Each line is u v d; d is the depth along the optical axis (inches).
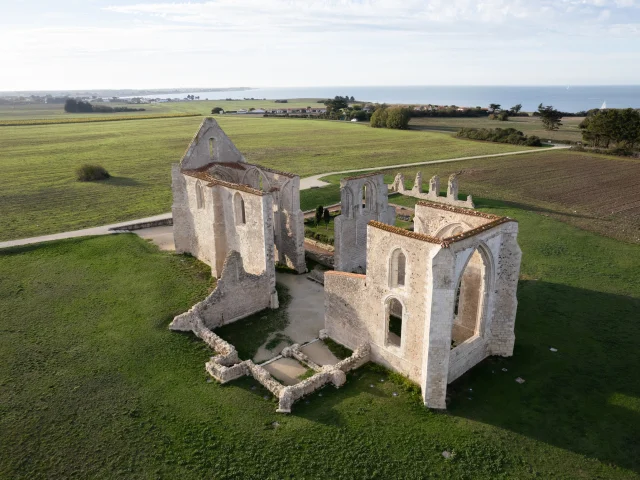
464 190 2763.3
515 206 2370.8
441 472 709.9
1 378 929.5
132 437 773.9
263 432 787.4
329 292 1080.8
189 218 1596.9
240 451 744.3
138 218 2116.1
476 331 1016.9
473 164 3617.1
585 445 767.7
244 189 1275.8
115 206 2340.1
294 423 811.4
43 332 1109.7
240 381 939.3
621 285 1374.3
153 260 1578.5
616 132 4072.3
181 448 750.5
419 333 876.6
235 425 804.0
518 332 1124.5
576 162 3673.7
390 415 836.6
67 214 2182.6
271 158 3855.8
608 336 1101.1
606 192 2696.9
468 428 804.6
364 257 1589.6
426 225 1109.1
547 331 1127.6
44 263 1540.4
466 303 1056.2
